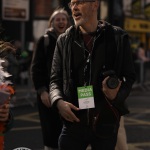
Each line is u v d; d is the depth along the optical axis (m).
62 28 5.50
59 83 3.99
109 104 3.81
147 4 31.80
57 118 5.46
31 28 19.55
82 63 3.85
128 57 3.91
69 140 3.87
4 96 3.14
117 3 24.17
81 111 3.84
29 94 14.38
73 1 3.87
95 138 3.86
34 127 10.01
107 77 3.74
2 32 3.81
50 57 5.43
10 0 16.14
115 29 3.91
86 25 3.85
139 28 30.89
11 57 14.94
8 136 8.82
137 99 15.68
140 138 8.81
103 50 3.84
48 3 20.88
